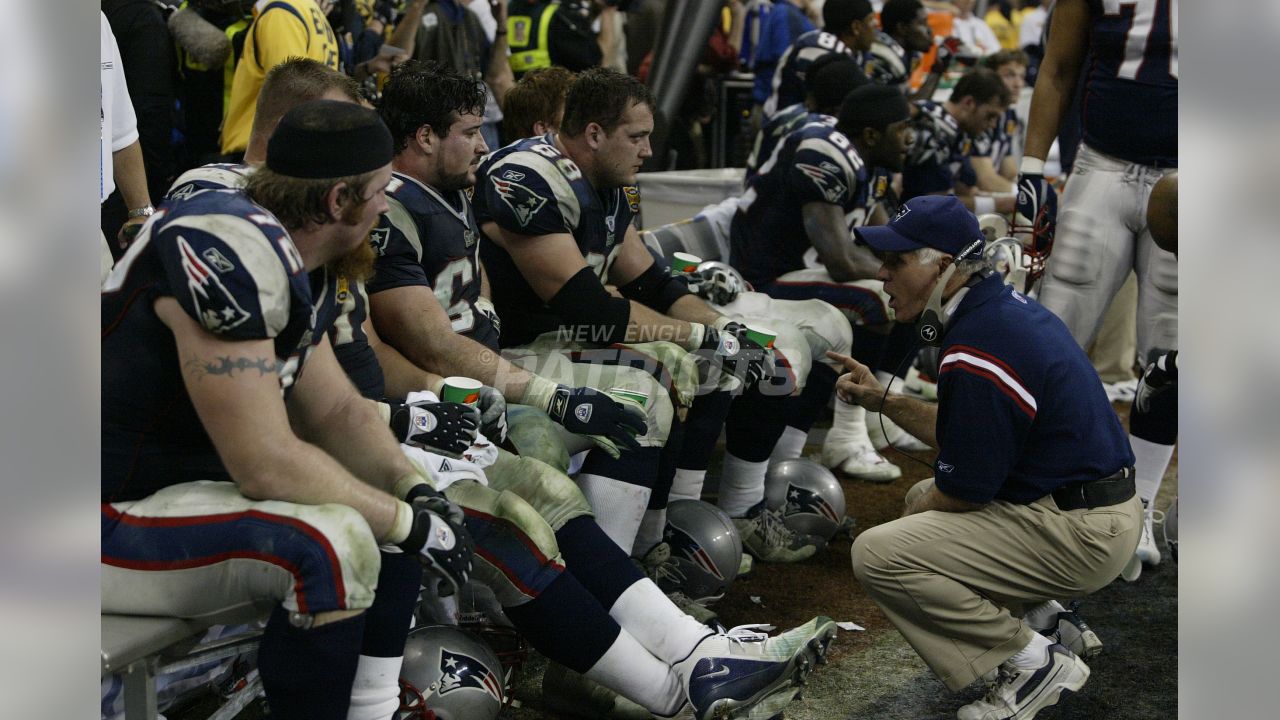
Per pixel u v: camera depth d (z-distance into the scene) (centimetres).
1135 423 327
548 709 236
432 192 245
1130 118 324
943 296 225
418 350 238
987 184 608
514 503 209
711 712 209
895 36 548
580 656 211
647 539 280
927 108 499
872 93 377
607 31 654
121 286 169
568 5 566
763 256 390
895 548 222
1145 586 317
